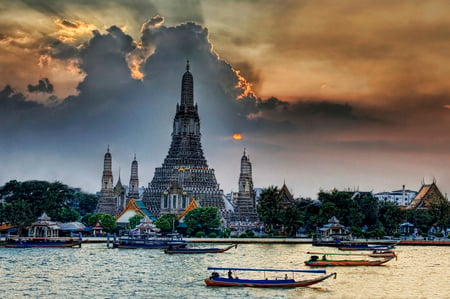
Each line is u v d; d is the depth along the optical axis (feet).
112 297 361.30
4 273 453.17
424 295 378.32
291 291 382.63
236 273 459.73
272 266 505.25
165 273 459.32
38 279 425.28
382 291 388.57
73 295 366.84
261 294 372.17
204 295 368.48
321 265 502.79
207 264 518.37
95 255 595.47
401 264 534.37
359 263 508.53
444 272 480.64
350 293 379.76
